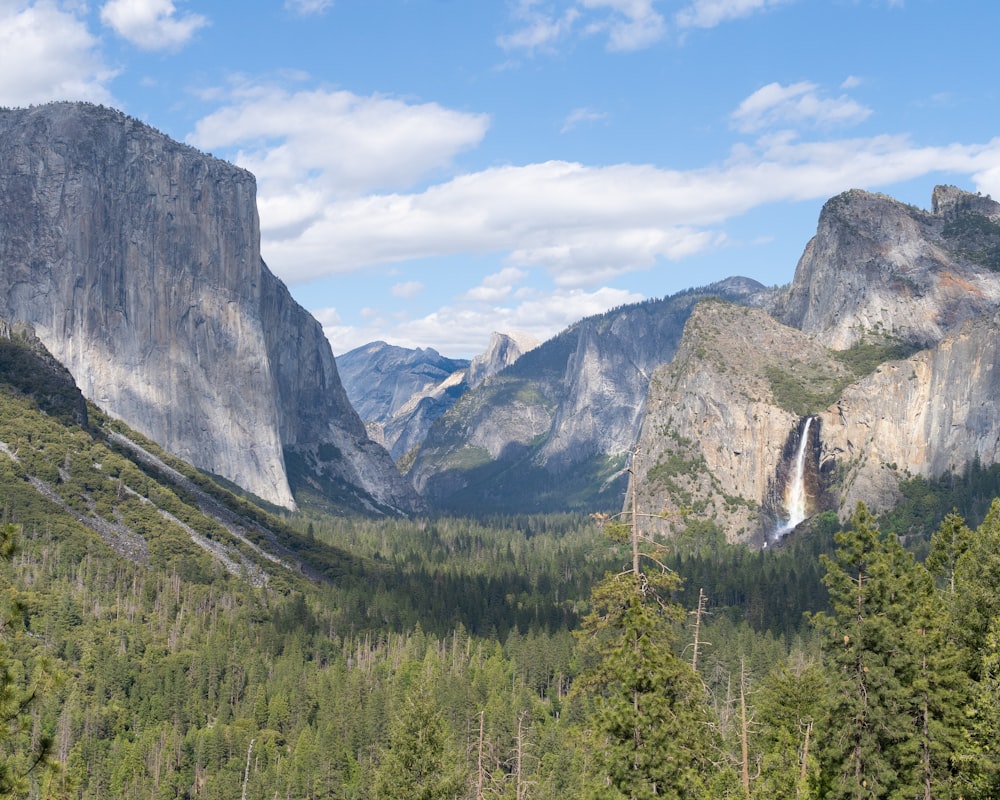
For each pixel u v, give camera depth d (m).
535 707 169.75
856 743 75.25
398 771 82.25
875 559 76.19
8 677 47.81
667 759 64.75
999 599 77.44
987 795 69.88
